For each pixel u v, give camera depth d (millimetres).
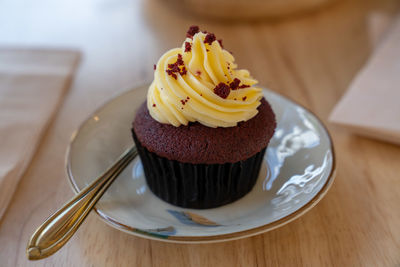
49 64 354
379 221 241
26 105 312
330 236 233
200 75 236
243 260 221
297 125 279
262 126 246
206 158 235
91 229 236
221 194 246
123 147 273
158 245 228
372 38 389
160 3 455
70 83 344
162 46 385
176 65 238
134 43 391
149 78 348
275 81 344
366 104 297
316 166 250
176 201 250
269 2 400
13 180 258
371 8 435
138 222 221
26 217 243
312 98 327
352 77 347
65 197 254
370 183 263
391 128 280
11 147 279
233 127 239
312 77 349
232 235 210
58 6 455
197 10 419
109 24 419
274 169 264
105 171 248
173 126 240
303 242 230
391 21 409
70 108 320
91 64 366
